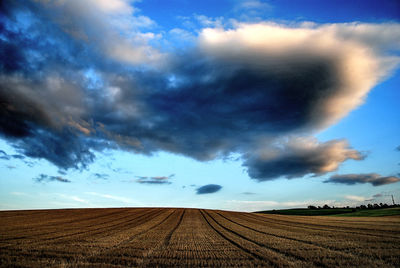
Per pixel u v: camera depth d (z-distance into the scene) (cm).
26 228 2538
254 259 1151
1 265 1012
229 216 5456
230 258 1173
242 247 1491
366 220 4078
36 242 1619
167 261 1105
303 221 4122
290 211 9950
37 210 5444
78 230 2441
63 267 984
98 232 2302
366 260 1090
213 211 6856
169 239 1869
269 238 1916
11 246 1457
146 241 1741
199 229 2744
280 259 1132
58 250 1341
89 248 1410
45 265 1014
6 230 2339
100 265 1022
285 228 2859
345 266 992
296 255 1213
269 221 4181
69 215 4609
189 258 1172
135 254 1248
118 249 1388
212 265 1045
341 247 1444
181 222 3762
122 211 5922
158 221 3859
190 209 7250
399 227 2661
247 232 2417
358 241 1680
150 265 1038
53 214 4697
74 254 1240
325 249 1384
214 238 1942
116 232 2327
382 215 5769
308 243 1631
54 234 2070
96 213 5259
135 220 3981
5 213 4541
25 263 1045
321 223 3594
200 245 1576
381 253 1252
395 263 1039
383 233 2142
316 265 1023
